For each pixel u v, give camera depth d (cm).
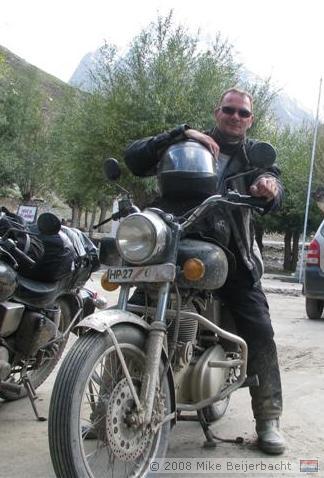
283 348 706
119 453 297
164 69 2011
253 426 433
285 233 3038
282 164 2869
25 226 428
